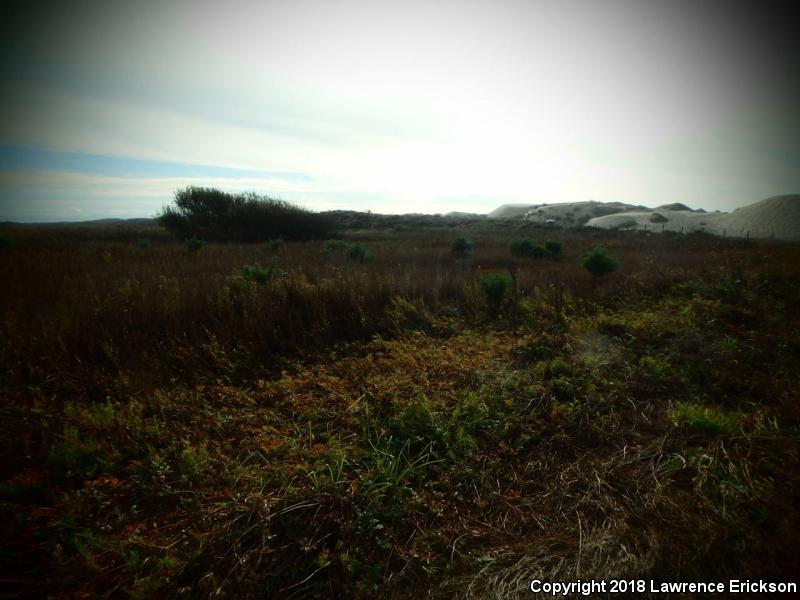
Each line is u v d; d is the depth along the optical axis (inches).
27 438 112.5
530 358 182.2
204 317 209.3
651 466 109.4
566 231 1291.8
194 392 146.2
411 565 83.4
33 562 79.8
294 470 104.8
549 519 95.3
